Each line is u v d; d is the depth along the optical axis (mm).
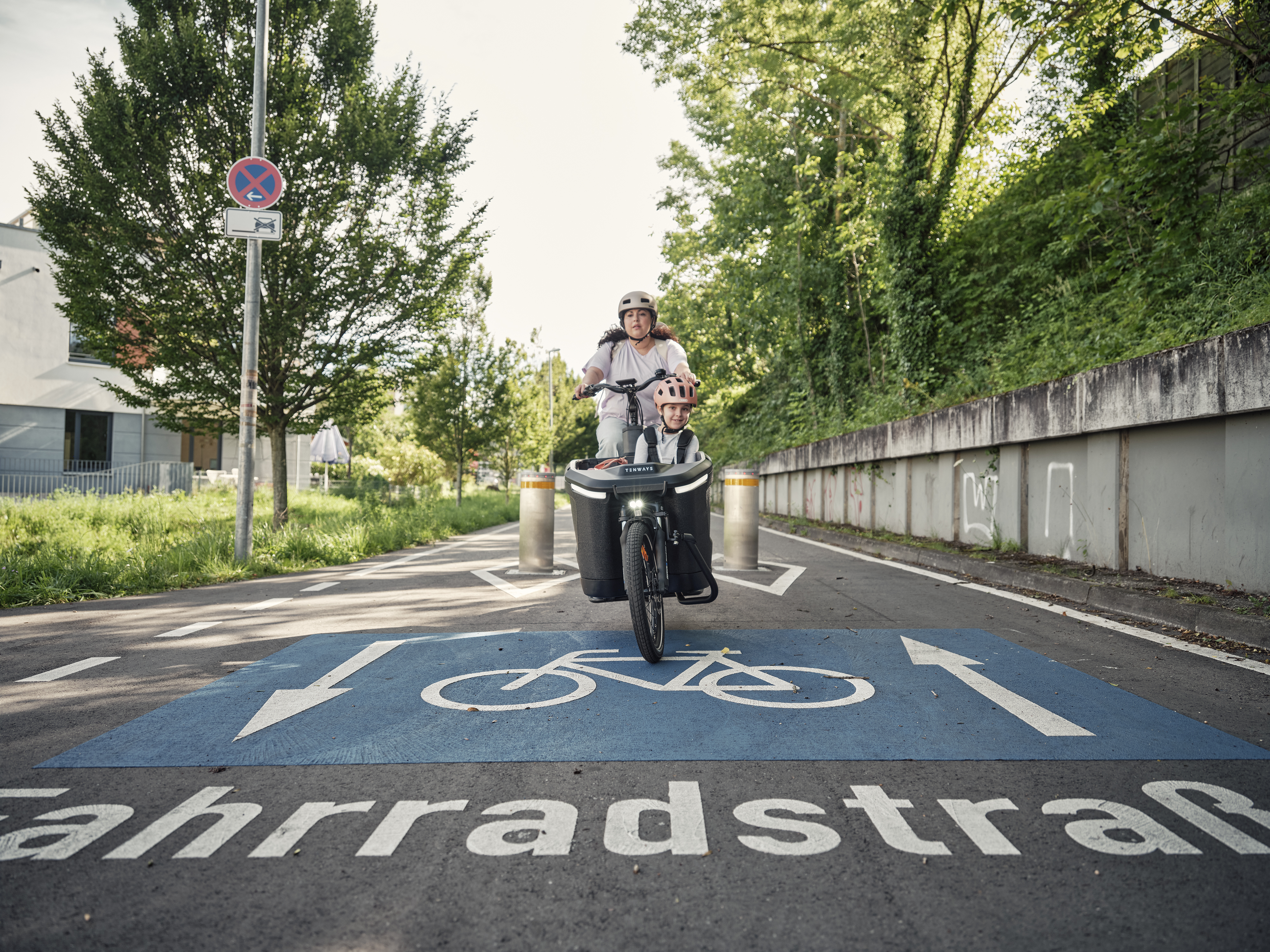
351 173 15109
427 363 16594
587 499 5285
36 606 7980
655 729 3879
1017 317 16812
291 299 14898
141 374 15125
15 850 2652
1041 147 17484
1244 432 6629
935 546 12492
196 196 13961
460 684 4734
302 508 21797
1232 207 11211
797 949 2090
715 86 20359
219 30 14805
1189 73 14883
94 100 13625
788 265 23906
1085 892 2363
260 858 2590
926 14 16422
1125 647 5711
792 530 19641
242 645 5836
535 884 2424
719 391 34500
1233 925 2188
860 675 4910
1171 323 10039
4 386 27906
